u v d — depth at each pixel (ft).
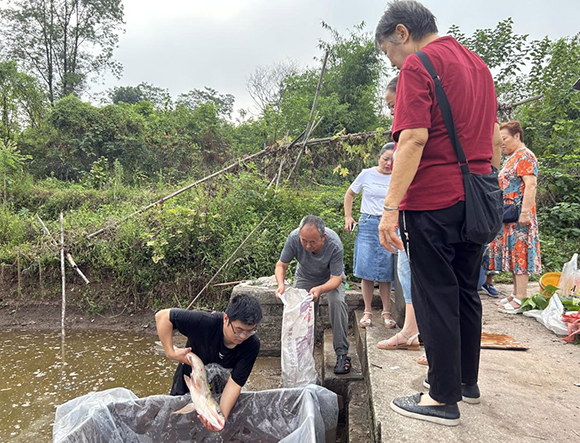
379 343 11.03
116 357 17.15
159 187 38.27
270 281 18.16
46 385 14.61
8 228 26.45
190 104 117.70
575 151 30.09
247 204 24.56
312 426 8.00
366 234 13.61
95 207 34.81
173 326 8.92
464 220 6.39
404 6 6.95
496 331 12.37
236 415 9.46
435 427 6.84
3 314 21.91
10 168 38.09
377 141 29.63
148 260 22.29
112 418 8.73
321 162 31.50
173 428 9.14
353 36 64.64
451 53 6.59
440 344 6.64
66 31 81.05
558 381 8.75
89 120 50.49
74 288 22.71
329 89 63.21
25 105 52.21
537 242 14.30
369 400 9.22
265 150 30.99
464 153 6.40
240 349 9.07
